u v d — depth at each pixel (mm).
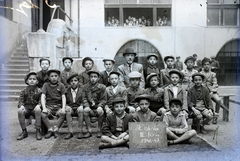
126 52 4652
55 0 7086
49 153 3016
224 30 6445
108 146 3176
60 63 5875
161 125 3256
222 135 3689
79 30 6559
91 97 3807
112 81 3932
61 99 3807
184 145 3262
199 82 3781
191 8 6473
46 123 3600
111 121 3293
